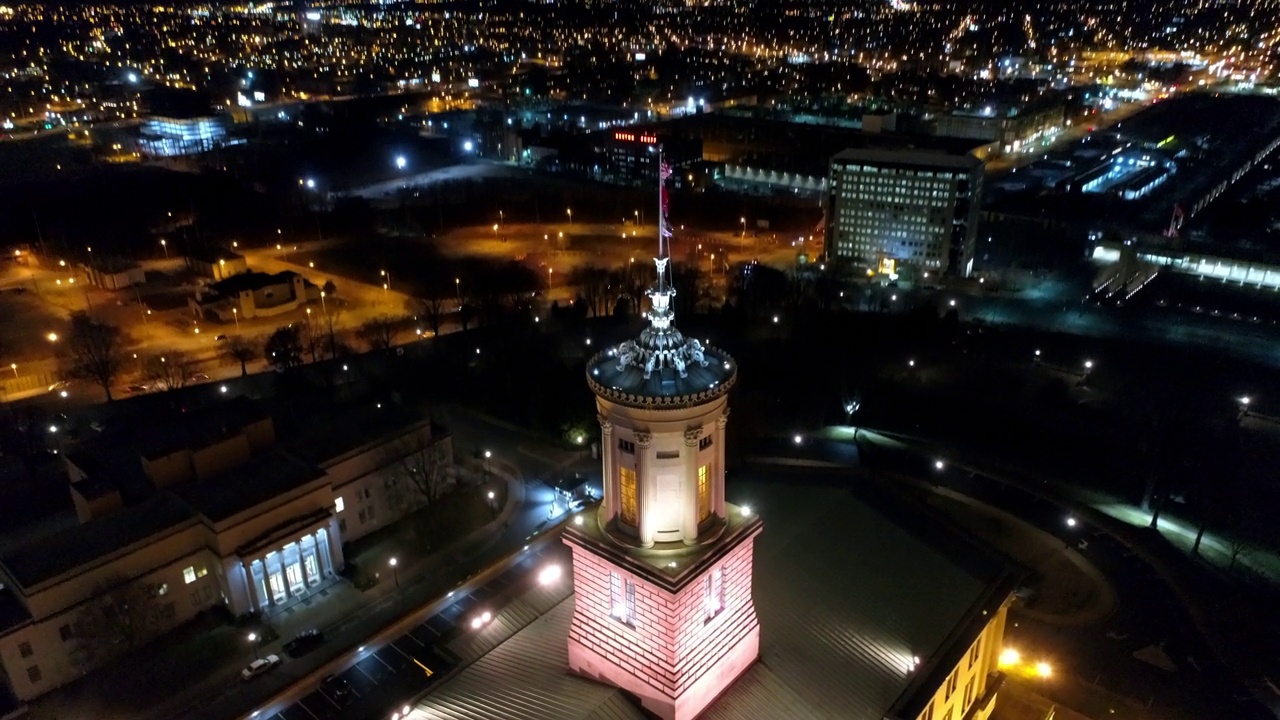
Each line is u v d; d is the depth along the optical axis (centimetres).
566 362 16312
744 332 17762
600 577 5059
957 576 6762
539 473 12525
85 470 10444
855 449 12475
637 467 4753
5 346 18050
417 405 14688
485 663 5766
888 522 7138
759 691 5406
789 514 7088
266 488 9950
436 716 5366
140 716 8394
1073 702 7912
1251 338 18600
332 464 10644
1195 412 14062
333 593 10088
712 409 4712
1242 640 8812
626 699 5134
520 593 6538
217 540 9344
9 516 11600
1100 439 13262
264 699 5878
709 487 4984
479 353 16912
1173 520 11056
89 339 16975
